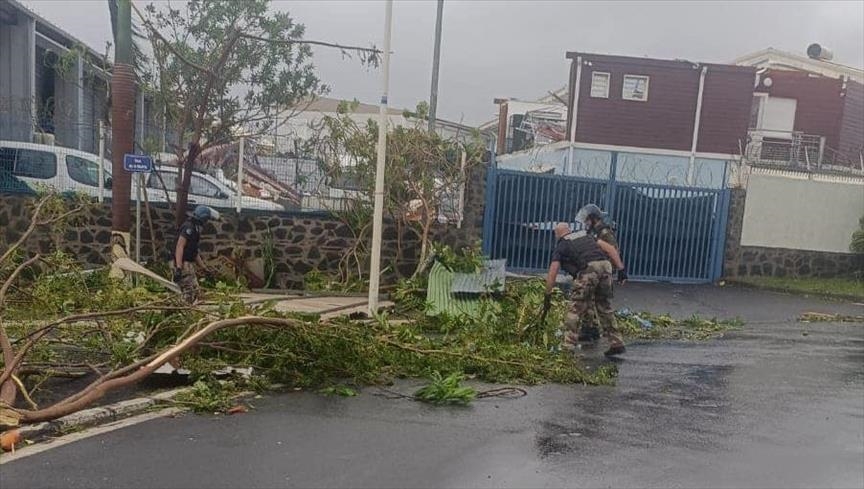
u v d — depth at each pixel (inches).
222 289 388.2
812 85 1159.0
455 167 550.9
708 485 172.6
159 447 187.5
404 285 439.2
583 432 213.6
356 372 265.9
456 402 244.4
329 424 214.1
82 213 463.5
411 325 365.7
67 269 340.5
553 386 274.2
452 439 203.2
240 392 244.7
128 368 220.5
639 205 614.5
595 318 379.9
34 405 203.2
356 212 521.0
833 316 485.7
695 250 627.2
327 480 168.7
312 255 522.9
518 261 584.4
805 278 645.3
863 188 649.6
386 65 373.4
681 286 605.9
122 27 432.1
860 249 637.9
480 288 398.3
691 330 422.9
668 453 195.8
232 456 182.7
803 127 1165.7
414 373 280.8
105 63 582.2
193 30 555.8
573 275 347.9
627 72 1050.1
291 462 179.9
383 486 166.1
